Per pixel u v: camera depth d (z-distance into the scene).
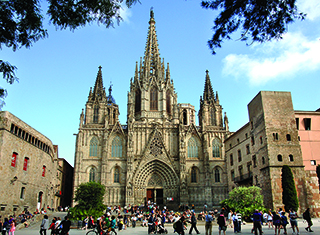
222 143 98.69
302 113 59.84
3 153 49.22
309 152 57.53
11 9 14.66
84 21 16.05
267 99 59.56
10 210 51.50
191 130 99.19
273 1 15.13
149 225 37.78
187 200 87.25
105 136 93.75
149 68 109.38
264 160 57.59
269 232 34.09
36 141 64.31
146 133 97.06
